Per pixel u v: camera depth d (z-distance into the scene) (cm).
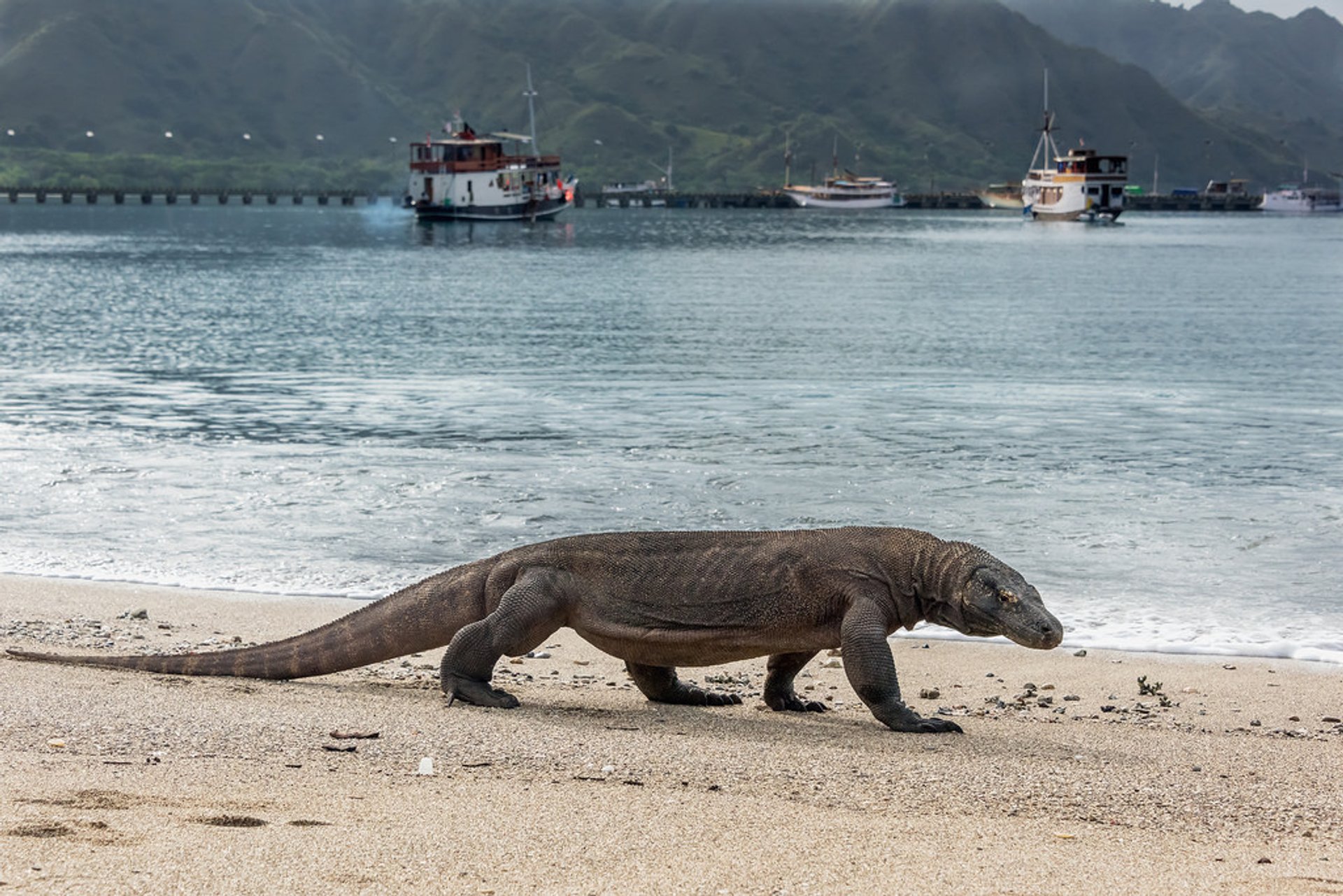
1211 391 4081
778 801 887
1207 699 1359
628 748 1025
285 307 7369
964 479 2586
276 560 1944
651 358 4959
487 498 2370
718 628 1221
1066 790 950
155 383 4072
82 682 1173
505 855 728
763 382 4244
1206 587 1836
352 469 2648
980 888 711
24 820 729
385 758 962
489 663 1210
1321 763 1070
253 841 720
